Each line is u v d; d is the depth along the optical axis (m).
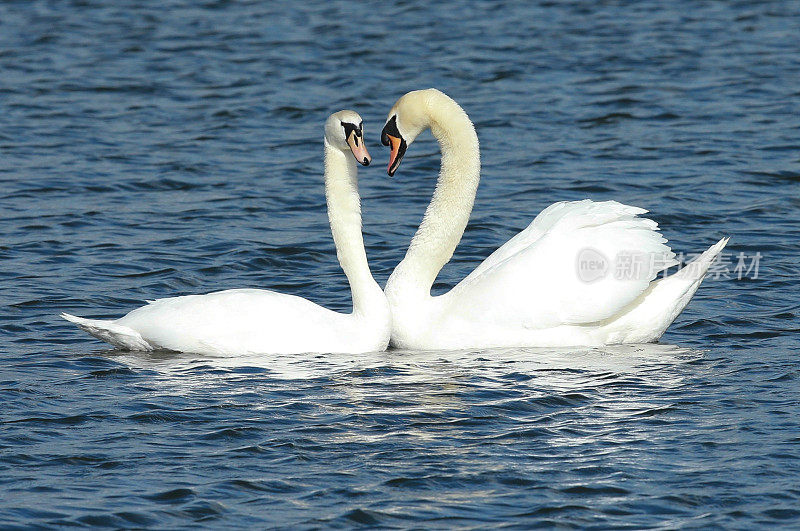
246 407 13.30
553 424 12.79
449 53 37.50
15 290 18.20
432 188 25.00
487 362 15.06
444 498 11.09
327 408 13.28
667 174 25.25
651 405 13.35
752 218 22.08
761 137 27.95
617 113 30.44
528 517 10.73
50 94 33.19
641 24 41.38
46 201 23.73
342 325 15.54
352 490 11.24
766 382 14.06
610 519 10.69
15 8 45.81
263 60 37.12
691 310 17.27
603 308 15.61
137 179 25.38
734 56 36.44
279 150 27.92
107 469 11.68
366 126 29.86
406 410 13.20
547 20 42.38
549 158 26.75
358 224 15.77
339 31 41.19
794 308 17.19
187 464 11.79
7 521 10.59
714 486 11.27
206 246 20.77
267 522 10.64
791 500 10.98
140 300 17.94
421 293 16.19
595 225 15.98
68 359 15.07
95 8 45.66
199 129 29.77
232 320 15.34
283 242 21.06
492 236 21.45
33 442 12.30
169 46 39.31
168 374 14.45
